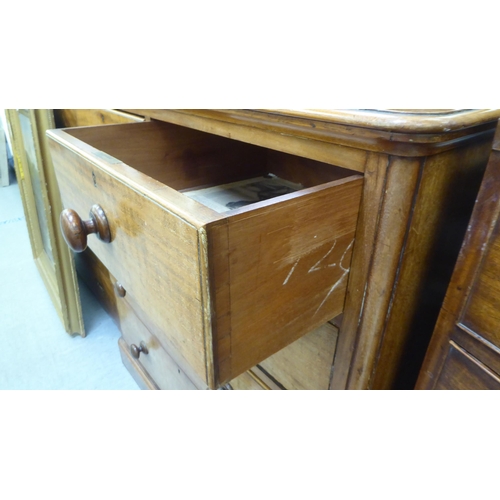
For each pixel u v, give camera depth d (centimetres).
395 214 40
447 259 50
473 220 39
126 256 47
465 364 44
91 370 115
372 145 39
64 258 116
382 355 51
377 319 47
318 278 44
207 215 32
